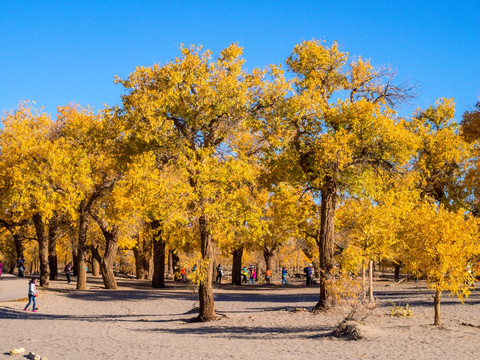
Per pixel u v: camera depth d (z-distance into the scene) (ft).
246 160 69.72
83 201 115.65
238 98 66.54
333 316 66.64
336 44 76.95
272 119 71.00
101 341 49.47
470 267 53.42
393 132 69.82
